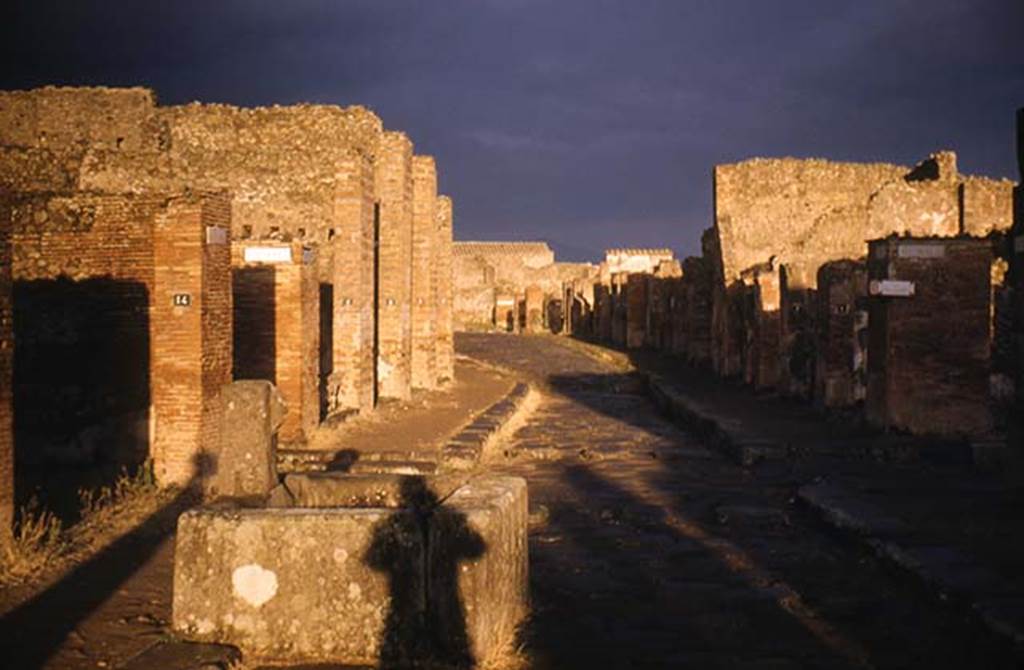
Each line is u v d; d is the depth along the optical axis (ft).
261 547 24.91
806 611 29.60
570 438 70.44
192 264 45.55
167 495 43.57
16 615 27.04
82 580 30.63
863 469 51.98
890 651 25.94
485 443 62.23
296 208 77.20
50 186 72.79
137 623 26.53
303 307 59.47
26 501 41.27
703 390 94.27
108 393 48.44
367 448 57.88
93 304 48.39
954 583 28.94
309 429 60.39
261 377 59.06
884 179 127.44
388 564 24.68
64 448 48.60
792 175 126.41
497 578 25.77
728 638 27.22
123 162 74.13
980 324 59.52
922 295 59.72
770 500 47.16
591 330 192.95
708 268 125.39
